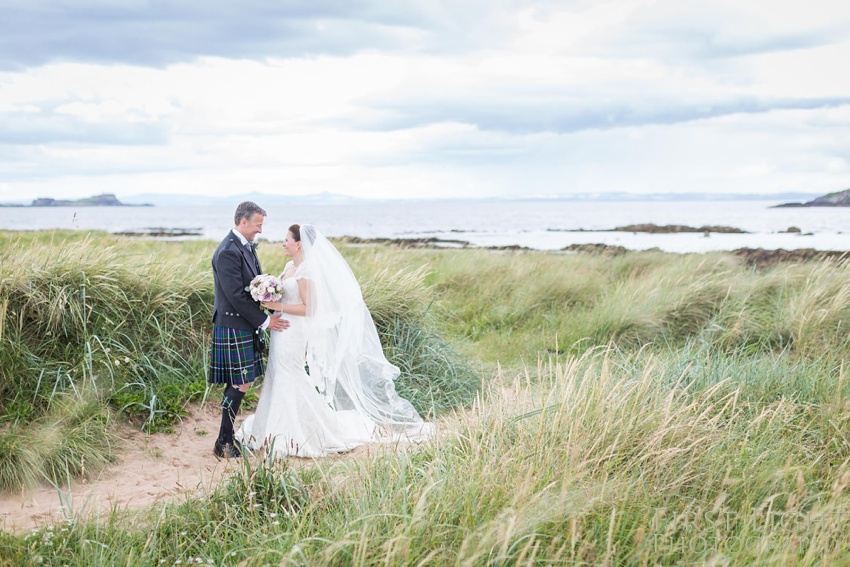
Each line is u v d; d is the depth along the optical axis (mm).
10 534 3607
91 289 6359
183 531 3658
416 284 8203
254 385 6715
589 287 11391
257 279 5137
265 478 4016
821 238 34219
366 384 6062
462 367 7363
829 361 6492
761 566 2990
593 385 4703
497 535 3037
